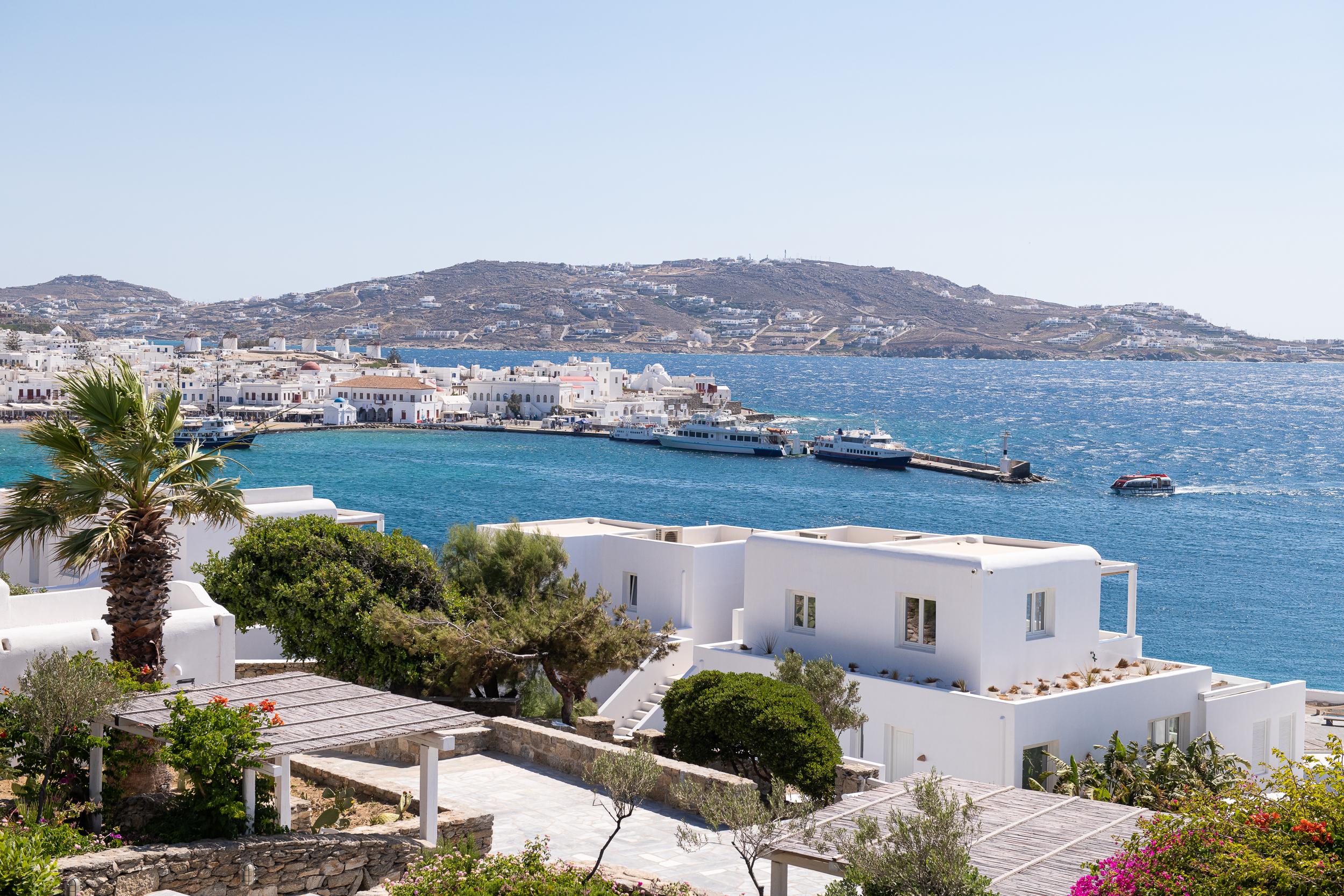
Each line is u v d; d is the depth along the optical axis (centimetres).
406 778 2425
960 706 2961
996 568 3127
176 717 1773
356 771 2502
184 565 4312
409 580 3581
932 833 1353
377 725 1842
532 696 3466
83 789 1981
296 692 2020
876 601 3325
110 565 2294
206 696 1983
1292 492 19612
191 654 2812
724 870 1941
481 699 3412
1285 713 3525
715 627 4147
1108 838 1627
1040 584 3253
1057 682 3238
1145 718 3198
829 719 2717
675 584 4109
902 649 3266
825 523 15938
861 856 1377
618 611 3441
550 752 2531
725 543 4162
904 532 3869
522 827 2138
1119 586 11719
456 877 1580
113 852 1595
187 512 2353
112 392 2262
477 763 2566
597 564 4322
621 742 2823
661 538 4541
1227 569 12744
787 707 2528
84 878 1526
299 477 19988
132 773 1995
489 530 3903
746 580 3644
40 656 1997
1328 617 10338
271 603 3478
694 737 2600
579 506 17288
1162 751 2927
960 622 3139
